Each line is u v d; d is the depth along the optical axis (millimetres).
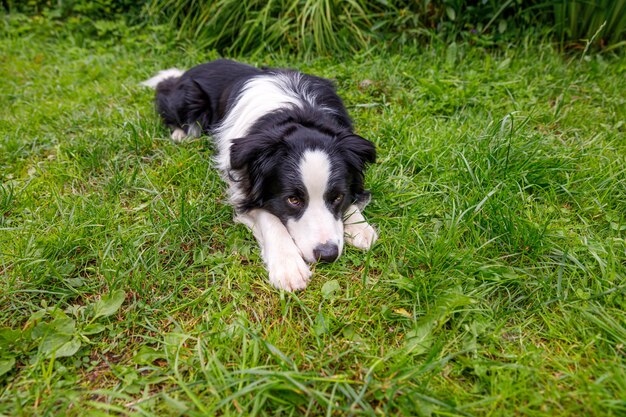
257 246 627
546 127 891
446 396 427
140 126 884
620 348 471
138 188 721
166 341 491
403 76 1052
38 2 1497
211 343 478
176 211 681
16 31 1391
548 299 534
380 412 416
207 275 570
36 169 774
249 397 426
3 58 1270
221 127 835
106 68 1188
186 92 908
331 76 1051
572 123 896
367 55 1156
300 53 1181
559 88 1008
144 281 560
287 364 450
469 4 1238
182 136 908
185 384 435
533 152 739
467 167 701
